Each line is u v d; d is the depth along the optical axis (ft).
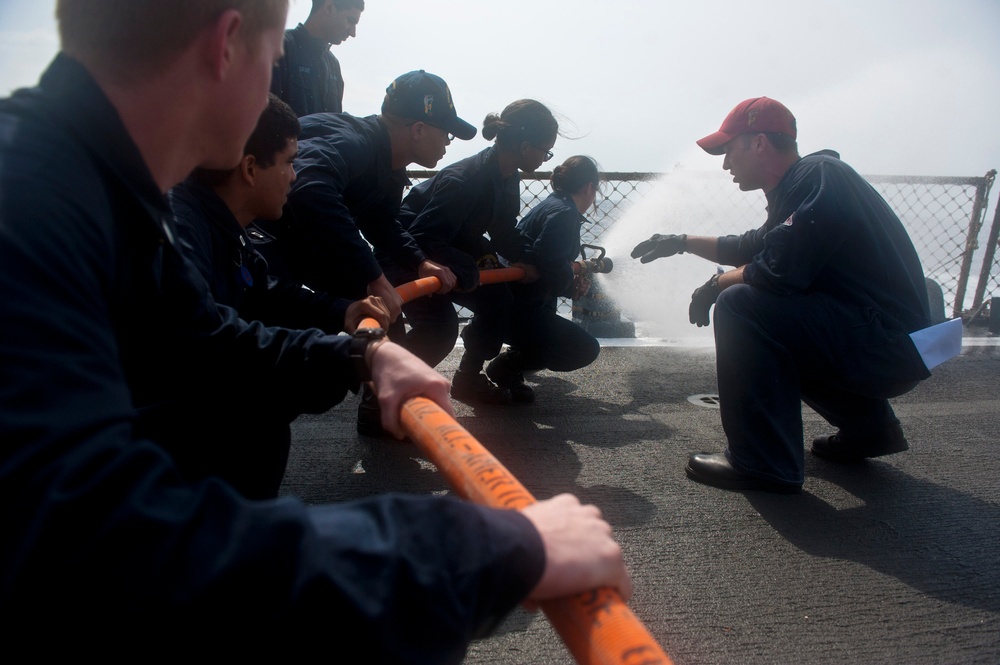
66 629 2.11
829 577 7.91
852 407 10.75
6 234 2.16
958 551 8.54
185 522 2.19
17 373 2.02
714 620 7.07
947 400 14.79
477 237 12.68
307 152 9.05
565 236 13.12
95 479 2.08
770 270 9.62
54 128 2.58
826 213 9.34
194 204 5.90
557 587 2.60
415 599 2.32
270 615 2.18
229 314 5.02
